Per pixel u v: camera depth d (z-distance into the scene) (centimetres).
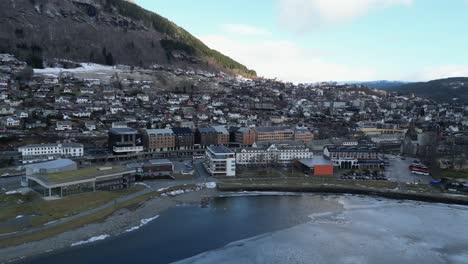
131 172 16288
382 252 10956
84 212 12731
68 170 15538
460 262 10462
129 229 11875
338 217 13800
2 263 9162
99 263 9531
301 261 10256
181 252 10481
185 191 16100
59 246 10294
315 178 18588
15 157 18862
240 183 17338
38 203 12962
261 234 11988
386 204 15575
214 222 12888
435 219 13825
